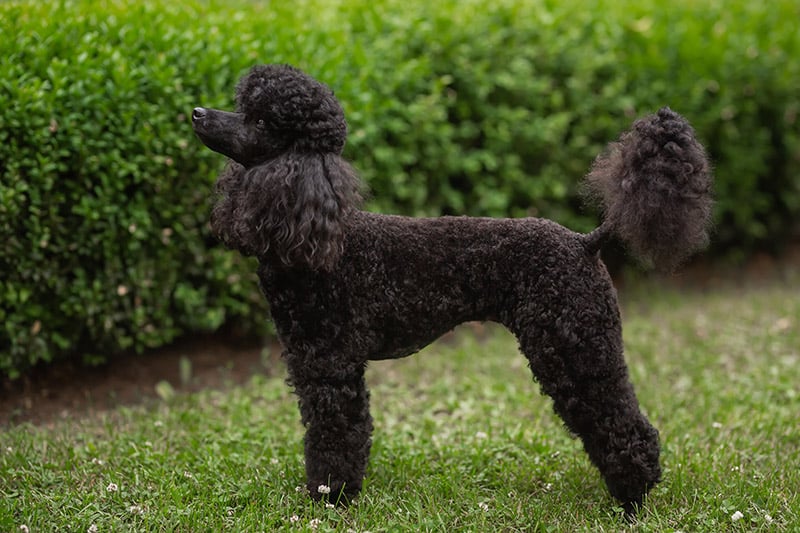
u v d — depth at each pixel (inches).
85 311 166.7
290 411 164.2
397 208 207.2
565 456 142.3
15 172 151.2
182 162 171.5
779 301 233.1
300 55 183.9
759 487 126.8
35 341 163.2
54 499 123.0
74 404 169.3
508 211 226.7
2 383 169.5
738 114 247.9
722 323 218.1
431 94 207.6
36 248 156.7
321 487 117.9
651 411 163.3
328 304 113.2
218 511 120.4
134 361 187.8
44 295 164.4
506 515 121.0
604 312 112.7
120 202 165.0
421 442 149.3
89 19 168.9
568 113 224.2
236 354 197.6
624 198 107.4
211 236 180.9
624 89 234.4
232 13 196.7
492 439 149.4
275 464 136.8
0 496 125.0
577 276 112.1
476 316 117.1
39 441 146.9
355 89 185.0
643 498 119.3
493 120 216.1
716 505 122.5
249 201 106.0
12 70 150.5
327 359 114.3
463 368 190.7
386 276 113.1
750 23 251.3
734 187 255.0
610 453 114.2
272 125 105.3
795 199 261.9
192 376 185.9
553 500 125.7
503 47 218.4
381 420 160.9
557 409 116.6
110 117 159.5
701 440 149.3
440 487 128.3
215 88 172.2
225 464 136.1
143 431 153.0
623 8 242.5
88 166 158.6
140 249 171.5
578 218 232.8
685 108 237.0
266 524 115.5
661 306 231.5
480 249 113.4
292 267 109.3
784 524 117.2
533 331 112.6
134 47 166.7
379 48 200.8
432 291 113.8
